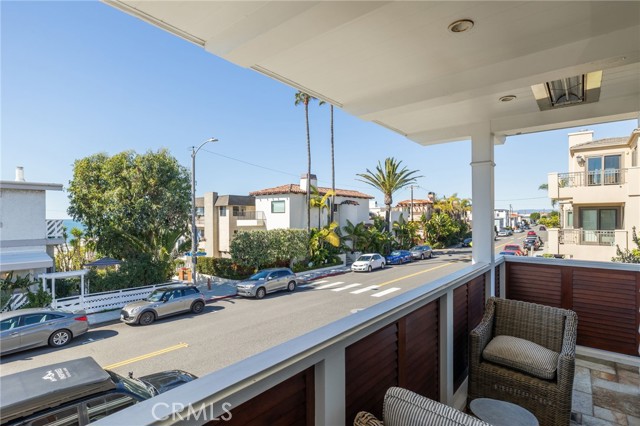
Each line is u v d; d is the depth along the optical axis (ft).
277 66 8.37
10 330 23.45
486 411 6.47
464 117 12.64
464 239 116.57
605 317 12.78
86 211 42.86
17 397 8.91
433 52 7.69
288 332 26.81
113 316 33.04
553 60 7.50
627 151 46.57
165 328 29.09
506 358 8.58
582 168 50.57
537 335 9.61
